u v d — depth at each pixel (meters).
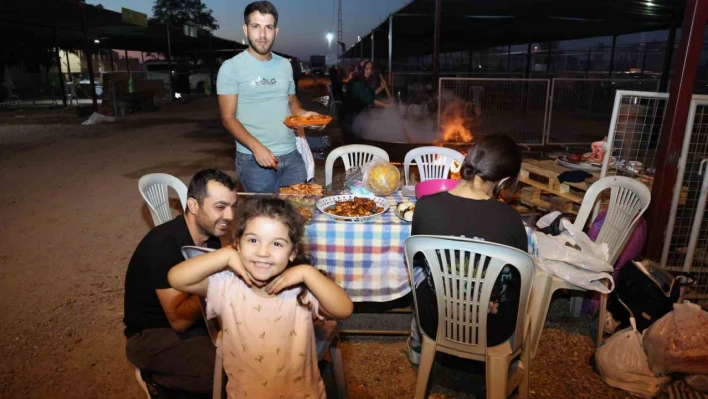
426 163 4.08
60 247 4.46
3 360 2.80
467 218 2.04
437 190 2.72
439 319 2.10
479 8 9.18
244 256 1.44
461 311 2.04
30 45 21.98
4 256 4.26
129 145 10.05
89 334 3.07
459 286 2.00
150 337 2.03
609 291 2.54
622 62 16.86
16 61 23.80
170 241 1.96
